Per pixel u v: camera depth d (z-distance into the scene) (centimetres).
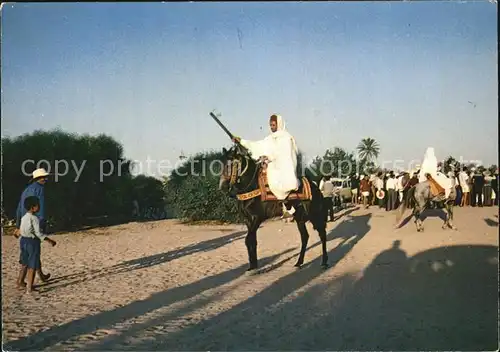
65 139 2016
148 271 950
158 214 2695
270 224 1866
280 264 986
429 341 534
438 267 921
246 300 708
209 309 665
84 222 2175
